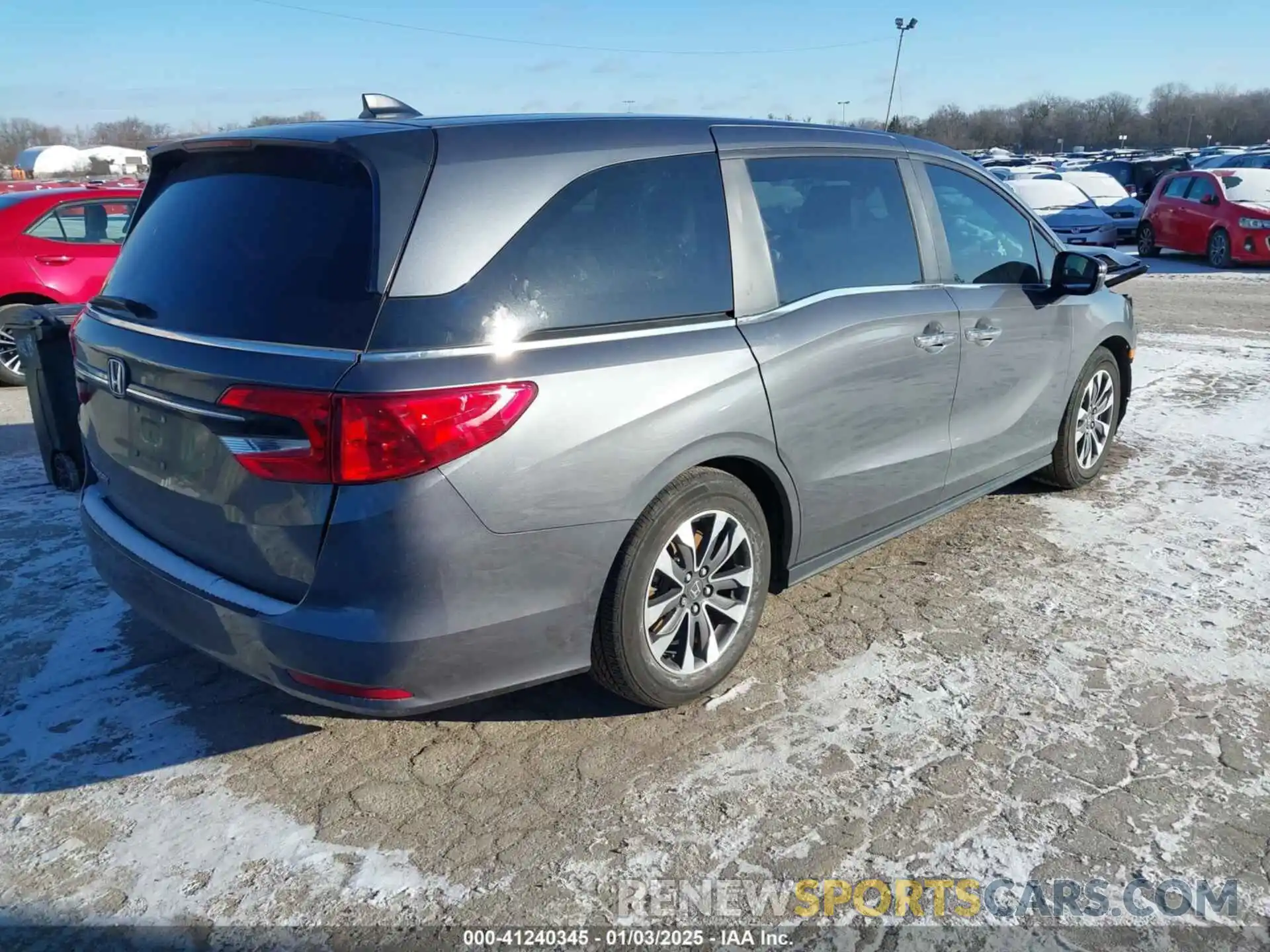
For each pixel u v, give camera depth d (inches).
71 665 140.6
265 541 104.3
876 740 123.3
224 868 102.6
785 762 119.3
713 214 128.8
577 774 117.5
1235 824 108.1
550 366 107.3
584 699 133.4
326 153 107.4
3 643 146.6
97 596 162.4
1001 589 165.3
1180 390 304.7
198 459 108.1
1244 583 167.2
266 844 106.0
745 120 139.5
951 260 165.3
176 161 127.6
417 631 101.8
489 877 101.4
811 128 147.7
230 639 108.5
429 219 103.2
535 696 134.1
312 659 102.5
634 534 117.4
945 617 155.3
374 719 128.4
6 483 219.6
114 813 110.7
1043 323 184.4
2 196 324.2
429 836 107.2
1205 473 225.5
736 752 121.3
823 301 139.3
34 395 204.2
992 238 177.2
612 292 116.0
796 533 140.7
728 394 123.4
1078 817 109.3
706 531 127.0
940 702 131.4
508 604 107.3
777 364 130.0
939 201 165.6
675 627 125.6
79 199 330.6
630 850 105.0
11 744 122.6
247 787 115.3
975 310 165.5
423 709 107.7
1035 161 1818.4
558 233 112.1
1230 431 259.1
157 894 99.1
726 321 126.9
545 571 109.0
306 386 97.5
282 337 102.3
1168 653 143.9
